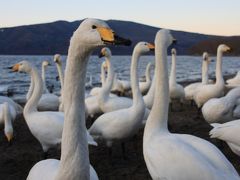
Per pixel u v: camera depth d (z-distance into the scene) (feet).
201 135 11.14
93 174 4.63
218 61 14.01
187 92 17.42
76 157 3.35
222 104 10.07
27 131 12.43
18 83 34.40
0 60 112.06
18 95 25.03
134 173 7.84
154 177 5.38
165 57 6.02
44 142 8.57
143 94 21.45
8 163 8.82
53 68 66.90
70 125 3.38
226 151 9.24
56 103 14.96
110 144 8.70
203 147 5.26
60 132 8.39
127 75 46.57
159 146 5.39
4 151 9.92
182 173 4.96
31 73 9.62
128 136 8.59
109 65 11.41
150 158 5.45
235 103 10.05
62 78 14.33
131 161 8.68
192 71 59.26
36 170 4.87
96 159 8.88
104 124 8.56
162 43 6.03
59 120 8.47
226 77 39.93
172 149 5.18
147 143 5.73
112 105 11.05
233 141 7.14
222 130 7.30
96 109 12.92
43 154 9.48
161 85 5.93
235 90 10.18
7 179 7.80
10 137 10.44
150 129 5.84
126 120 8.37
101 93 11.12
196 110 16.31
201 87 14.42
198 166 4.86
